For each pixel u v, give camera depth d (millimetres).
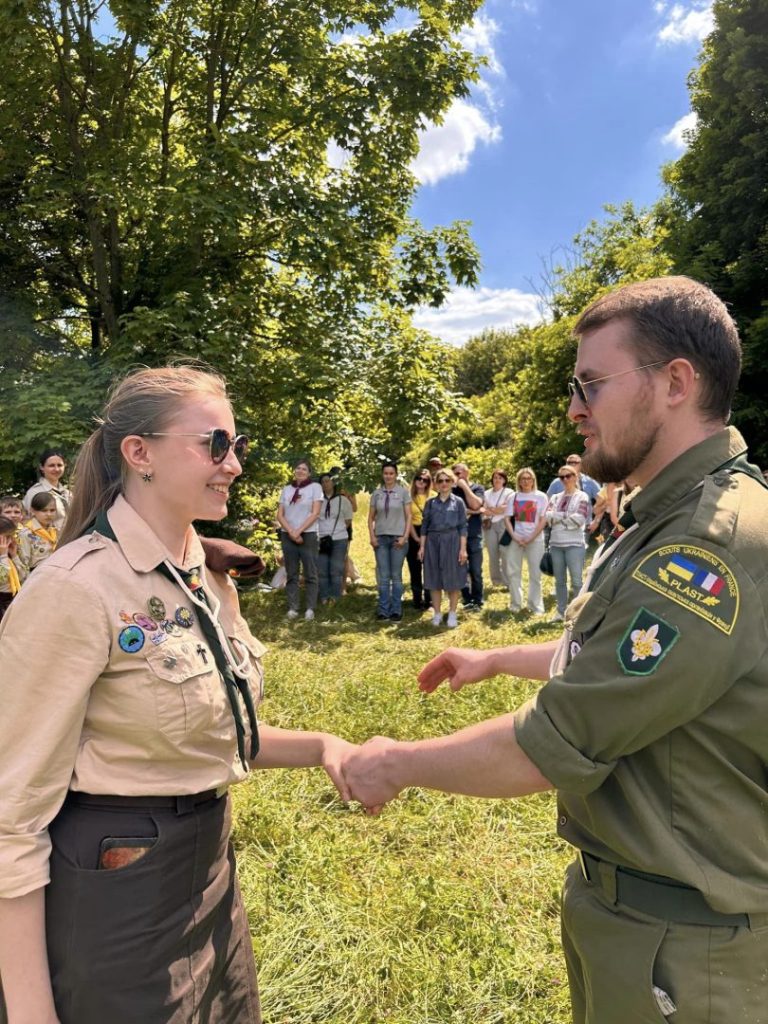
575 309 22828
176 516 1383
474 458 21406
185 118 10820
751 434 17141
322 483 9641
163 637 1275
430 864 3199
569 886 1382
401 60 9531
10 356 9703
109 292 10180
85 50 9266
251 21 9453
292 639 7719
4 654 1198
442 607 9375
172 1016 1277
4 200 10273
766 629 1098
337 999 2377
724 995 1136
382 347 10805
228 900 1512
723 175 17625
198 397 1376
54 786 1195
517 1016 2299
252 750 1493
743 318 16969
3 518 5219
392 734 4676
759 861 1137
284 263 10422
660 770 1140
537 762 1150
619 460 1263
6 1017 1216
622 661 1104
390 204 10711
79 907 1221
